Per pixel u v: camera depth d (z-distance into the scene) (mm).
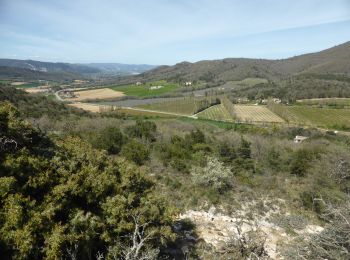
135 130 38156
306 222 15648
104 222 10812
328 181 20797
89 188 11359
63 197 10430
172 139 35125
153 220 11742
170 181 19625
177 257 12109
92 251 10500
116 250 10047
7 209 8617
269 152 30422
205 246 12992
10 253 8188
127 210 11320
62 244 8891
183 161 23844
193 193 18062
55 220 9992
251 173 23812
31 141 12086
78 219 9773
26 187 9891
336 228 10359
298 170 23938
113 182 12242
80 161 12578
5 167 9789
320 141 44500
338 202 16750
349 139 52531
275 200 18234
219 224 15125
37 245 8562
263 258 11883
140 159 23703
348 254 9664
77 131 33094
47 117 41438
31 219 8641
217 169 19562
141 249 10734
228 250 12305
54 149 12648
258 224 15352
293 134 60812
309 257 10555
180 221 14930
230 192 18719
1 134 10906
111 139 28016
